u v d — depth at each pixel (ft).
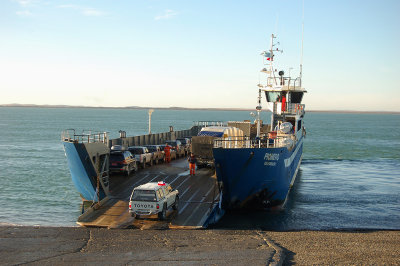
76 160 72.64
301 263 50.26
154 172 97.19
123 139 121.19
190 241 56.39
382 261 52.03
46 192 103.24
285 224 74.49
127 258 48.44
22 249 51.80
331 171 151.74
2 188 107.65
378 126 653.30
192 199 74.54
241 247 54.60
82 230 61.36
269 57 111.04
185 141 141.28
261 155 72.69
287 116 111.96
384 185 120.88
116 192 79.25
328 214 83.46
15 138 295.48
